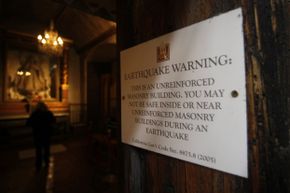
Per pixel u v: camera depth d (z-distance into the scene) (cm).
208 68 61
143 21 88
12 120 540
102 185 277
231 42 56
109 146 348
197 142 65
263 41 51
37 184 281
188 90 67
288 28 47
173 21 74
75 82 717
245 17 54
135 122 91
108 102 729
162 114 77
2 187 272
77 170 338
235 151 55
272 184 49
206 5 63
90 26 568
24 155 441
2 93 543
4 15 561
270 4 50
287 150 47
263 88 51
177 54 71
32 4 507
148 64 83
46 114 345
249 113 53
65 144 544
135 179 92
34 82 601
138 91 89
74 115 710
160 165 79
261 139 51
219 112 59
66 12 546
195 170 66
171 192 75
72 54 716
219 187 59
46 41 473
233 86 56
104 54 695
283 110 48
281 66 48
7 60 555
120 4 105
